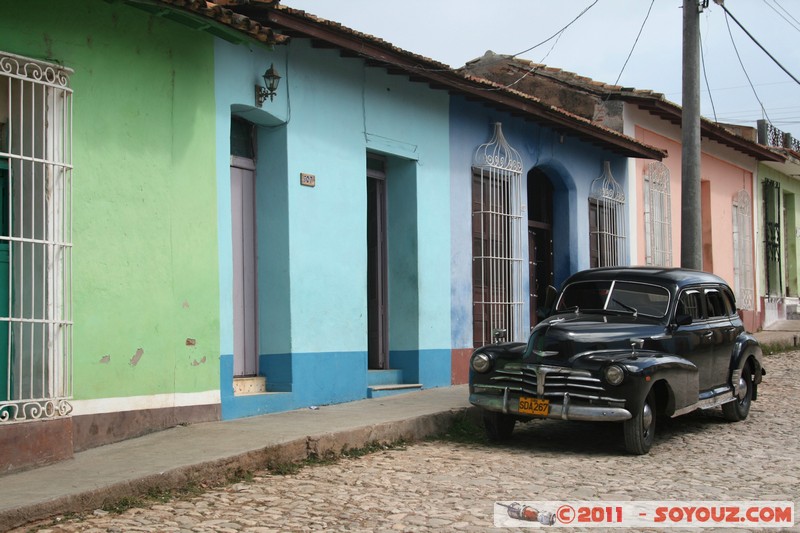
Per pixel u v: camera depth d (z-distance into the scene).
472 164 14.19
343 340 11.43
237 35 9.09
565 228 17.12
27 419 7.09
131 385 8.50
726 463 8.66
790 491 7.35
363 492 7.13
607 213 18.20
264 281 10.77
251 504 6.63
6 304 7.53
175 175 9.09
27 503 5.94
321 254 11.11
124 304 8.47
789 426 11.04
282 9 9.64
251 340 10.74
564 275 17.09
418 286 12.83
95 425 8.07
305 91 10.93
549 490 7.36
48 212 7.53
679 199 21.36
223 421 9.46
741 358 11.23
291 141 10.71
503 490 7.32
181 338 9.09
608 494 7.23
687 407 9.66
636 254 19.14
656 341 9.63
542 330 9.40
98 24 8.27
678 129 21.27
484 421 9.76
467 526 6.13
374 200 13.08
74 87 8.05
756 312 25.31
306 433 8.55
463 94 13.48
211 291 9.48
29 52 7.63
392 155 12.62
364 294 11.83
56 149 7.66
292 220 10.67
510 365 9.46
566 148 16.75
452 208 13.66
